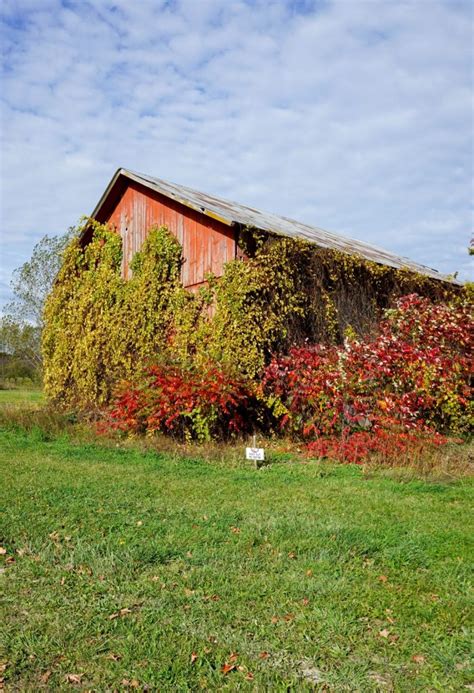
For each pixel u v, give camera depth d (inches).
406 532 212.8
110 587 163.5
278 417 450.3
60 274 700.0
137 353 562.6
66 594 159.5
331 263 510.9
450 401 410.0
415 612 148.2
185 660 126.4
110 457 372.5
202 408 416.5
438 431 417.4
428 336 429.4
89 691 116.6
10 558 186.2
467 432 432.1
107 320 601.3
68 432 478.3
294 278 487.8
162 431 441.4
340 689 116.3
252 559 183.8
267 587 162.1
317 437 402.9
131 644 132.5
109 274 624.4
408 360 408.2
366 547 192.9
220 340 465.4
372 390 401.4
